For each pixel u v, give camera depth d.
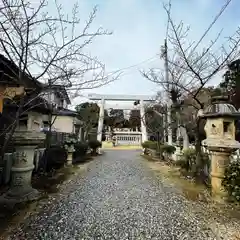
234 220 3.14
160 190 4.91
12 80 3.34
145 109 17.67
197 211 3.52
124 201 4.05
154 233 2.72
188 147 8.01
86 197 4.27
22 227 2.84
